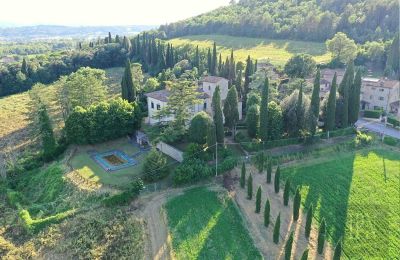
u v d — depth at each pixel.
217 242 45.47
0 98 133.88
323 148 66.88
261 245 45.62
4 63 165.00
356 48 124.88
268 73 84.00
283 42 168.38
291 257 44.00
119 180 55.62
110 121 67.81
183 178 53.81
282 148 65.88
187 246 44.72
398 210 52.78
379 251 45.84
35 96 84.25
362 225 49.88
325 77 103.75
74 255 44.31
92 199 51.88
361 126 80.12
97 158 63.88
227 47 168.88
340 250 41.34
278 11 196.38
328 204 53.41
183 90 63.88
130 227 47.22
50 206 53.47
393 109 93.44
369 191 56.50
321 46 155.50
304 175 59.50
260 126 64.25
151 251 44.22
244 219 49.59
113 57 171.00
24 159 68.75
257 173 59.34
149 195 52.91
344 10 168.38
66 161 63.28
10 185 62.41
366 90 95.44
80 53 166.12
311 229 48.66
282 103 69.25
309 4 191.75
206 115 60.50
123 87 84.62
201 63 117.81
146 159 56.12
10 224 50.97
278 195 54.59
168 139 63.22
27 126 95.19
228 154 60.78
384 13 153.12
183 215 49.25
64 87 88.19
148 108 79.94
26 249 45.84
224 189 54.78
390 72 115.31
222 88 84.06
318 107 70.44
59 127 83.88
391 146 70.88
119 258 43.56
